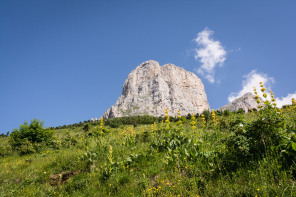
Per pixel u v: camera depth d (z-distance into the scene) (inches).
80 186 225.9
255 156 162.4
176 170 191.9
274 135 163.0
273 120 165.3
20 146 719.1
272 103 173.2
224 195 130.3
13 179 310.2
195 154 201.8
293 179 126.3
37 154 613.3
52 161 362.6
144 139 428.5
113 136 554.3
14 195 242.8
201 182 155.6
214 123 295.9
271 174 131.3
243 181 139.9
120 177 215.2
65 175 275.0
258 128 169.9
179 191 155.3
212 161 183.2
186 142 257.0
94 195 193.5
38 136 806.5
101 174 240.8
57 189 234.4
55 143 759.1
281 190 114.1
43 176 291.3
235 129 194.9
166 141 287.7
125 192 183.5
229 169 164.1
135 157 261.7
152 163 237.9
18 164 430.0
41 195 224.8
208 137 280.7
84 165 292.2
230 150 183.3
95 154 321.7
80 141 715.4
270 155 150.8
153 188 171.0
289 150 137.1
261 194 118.0
